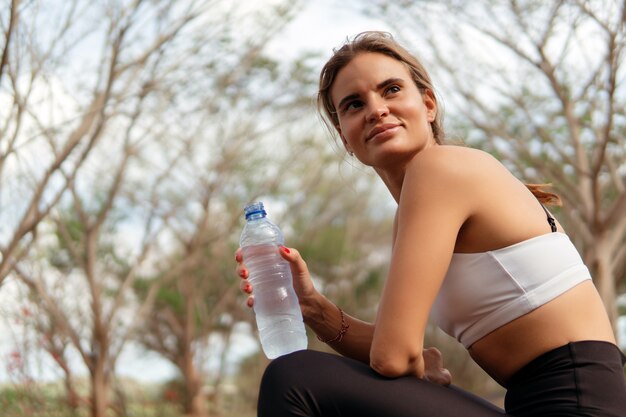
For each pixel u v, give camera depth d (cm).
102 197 1375
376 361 206
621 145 1106
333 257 2197
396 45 244
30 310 1023
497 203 214
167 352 1891
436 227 211
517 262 212
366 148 240
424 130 238
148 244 1398
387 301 209
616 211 1046
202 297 1914
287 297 249
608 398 204
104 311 1324
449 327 223
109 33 797
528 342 210
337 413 204
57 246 1209
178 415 1727
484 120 1082
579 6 925
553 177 1069
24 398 1020
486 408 210
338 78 242
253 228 253
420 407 203
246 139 1474
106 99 788
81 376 1273
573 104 1044
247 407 2056
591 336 210
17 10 608
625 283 1413
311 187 1761
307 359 208
